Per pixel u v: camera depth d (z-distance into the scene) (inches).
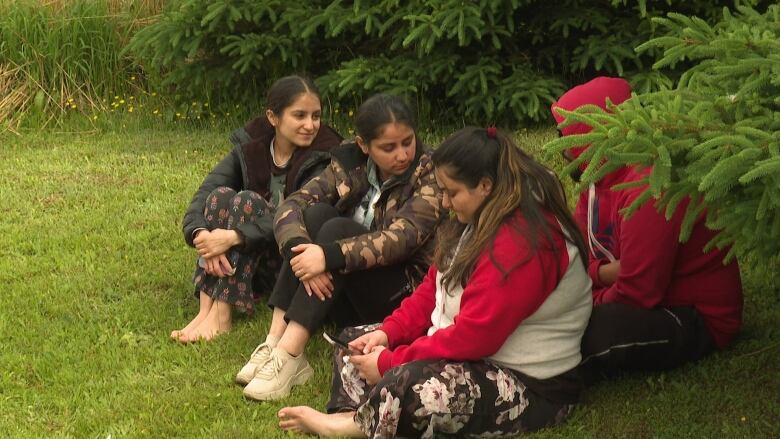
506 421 132.2
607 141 112.4
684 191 114.9
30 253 213.9
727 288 146.5
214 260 170.9
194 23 287.6
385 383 128.1
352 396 140.9
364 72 269.0
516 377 133.1
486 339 128.2
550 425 135.8
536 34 261.1
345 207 167.3
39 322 178.7
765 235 112.3
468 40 248.8
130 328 177.8
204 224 175.5
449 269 135.3
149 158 276.1
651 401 143.3
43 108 317.7
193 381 157.2
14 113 315.0
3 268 202.8
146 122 312.2
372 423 130.0
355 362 136.0
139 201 242.8
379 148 154.9
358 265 151.1
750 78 117.9
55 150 287.4
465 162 128.2
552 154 116.5
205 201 179.6
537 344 133.5
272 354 152.5
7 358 164.9
